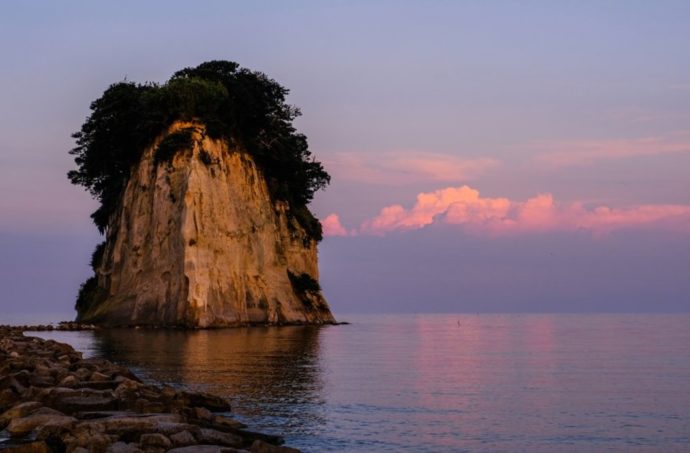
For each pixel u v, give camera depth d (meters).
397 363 54.12
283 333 87.19
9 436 22.25
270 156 109.94
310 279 111.75
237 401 33.06
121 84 105.19
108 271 103.69
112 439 20.47
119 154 105.81
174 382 38.81
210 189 95.00
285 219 112.81
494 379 44.22
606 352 68.25
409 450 24.53
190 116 98.44
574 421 29.80
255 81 107.75
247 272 100.00
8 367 35.09
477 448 25.00
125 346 62.81
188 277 90.25
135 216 98.38
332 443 25.25
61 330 91.31
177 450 19.80
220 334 80.50
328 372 45.97
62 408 25.48
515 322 190.12
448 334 108.56
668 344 81.94
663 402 34.97
